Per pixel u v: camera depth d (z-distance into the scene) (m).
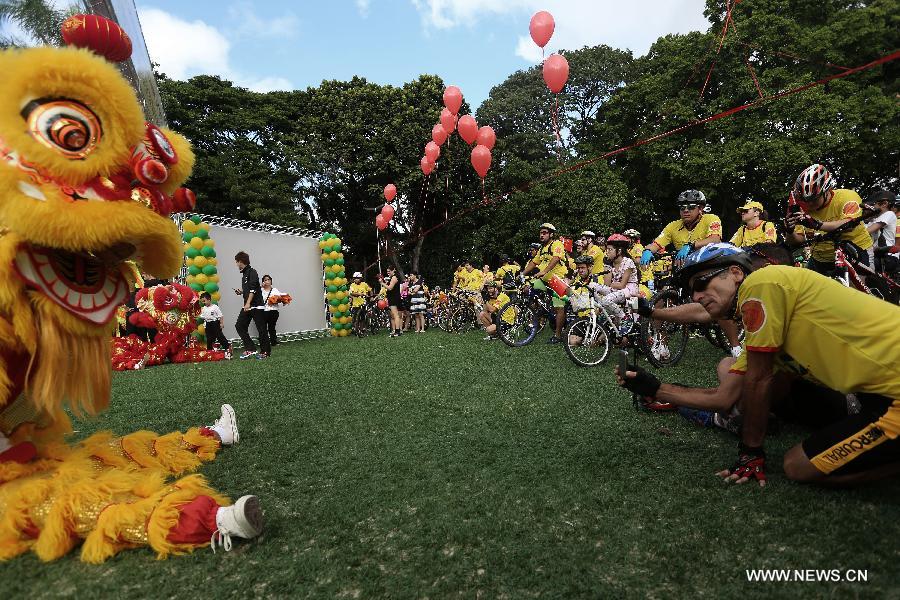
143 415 4.31
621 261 6.41
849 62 17.73
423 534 2.15
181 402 4.77
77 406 2.27
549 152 23.17
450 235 23.19
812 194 4.05
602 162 20.25
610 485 2.54
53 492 2.04
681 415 3.50
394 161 20.27
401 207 21.84
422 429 3.59
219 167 19.69
